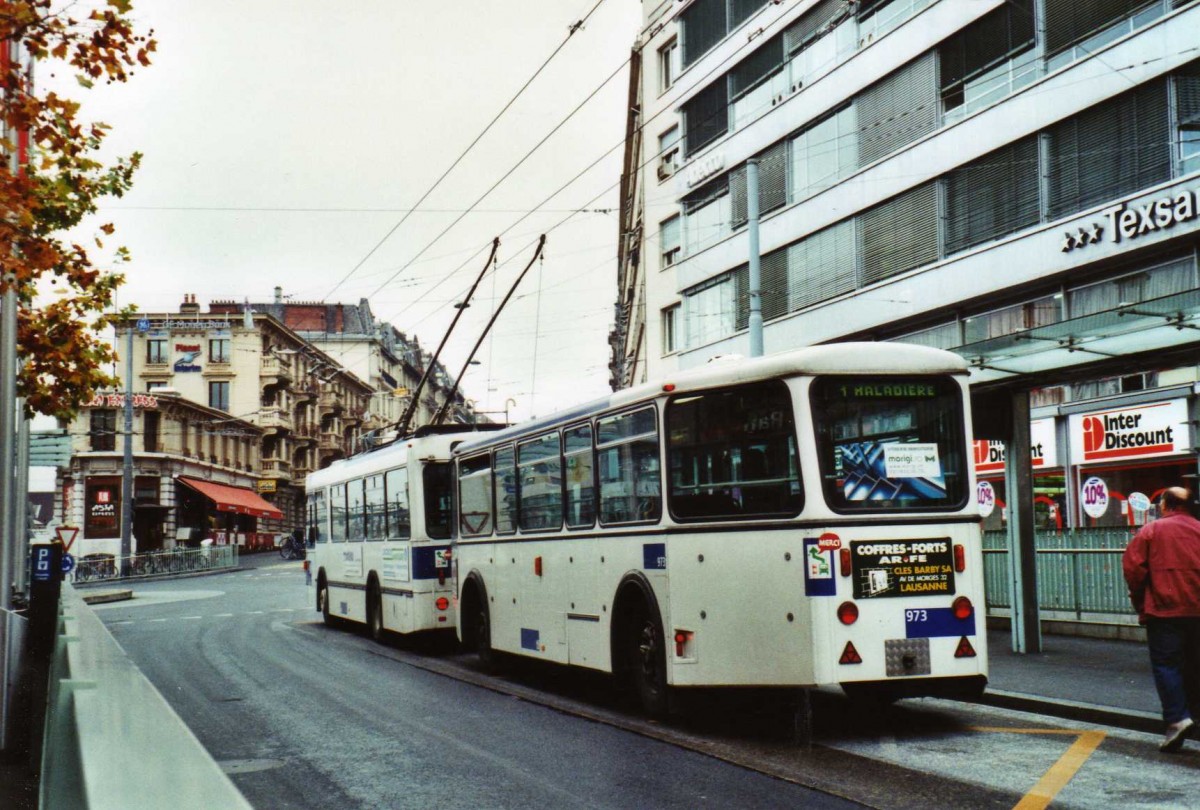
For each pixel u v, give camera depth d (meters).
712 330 31.61
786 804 6.65
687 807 6.66
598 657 10.66
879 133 24.95
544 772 7.81
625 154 45.41
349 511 20.33
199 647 17.94
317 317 94.69
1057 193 20.17
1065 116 19.88
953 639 8.68
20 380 14.77
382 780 7.70
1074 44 19.89
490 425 16.86
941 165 22.91
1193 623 7.83
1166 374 17.94
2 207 7.96
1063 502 20.12
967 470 8.96
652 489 9.73
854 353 8.79
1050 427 20.42
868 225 25.30
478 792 7.25
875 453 8.77
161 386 67.56
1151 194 18.16
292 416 74.56
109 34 7.74
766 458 8.87
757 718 9.82
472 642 14.59
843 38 26.14
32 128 8.02
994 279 21.50
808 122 27.31
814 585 8.48
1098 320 11.04
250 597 34.00
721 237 31.42
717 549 9.04
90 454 56.50
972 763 7.70
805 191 27.64
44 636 14.63
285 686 12.84
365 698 11.73
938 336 23.39
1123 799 6.59
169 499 57.84
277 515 68.00
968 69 22.45
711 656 9.01
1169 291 18.14
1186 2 17.66
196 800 2.00
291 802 7.10
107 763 2.33
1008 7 21.38
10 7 7.35
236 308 76.44
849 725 9.41
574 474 11.32
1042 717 9.54
